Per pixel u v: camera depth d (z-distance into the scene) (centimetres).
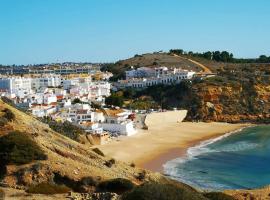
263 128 19138
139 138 15575
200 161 12031
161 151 13425
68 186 5462
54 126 12812
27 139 5884
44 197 4434
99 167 6731
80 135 13488
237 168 11162
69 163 5950
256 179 9906
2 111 7062
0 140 5788
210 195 5272
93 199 4253
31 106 17762
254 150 13788
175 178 9925
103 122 16838
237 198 5778
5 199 4253
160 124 19438
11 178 5306
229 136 17012
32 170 5444
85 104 19125
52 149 6506
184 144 14938
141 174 7394
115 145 13975
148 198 3203
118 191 5419
